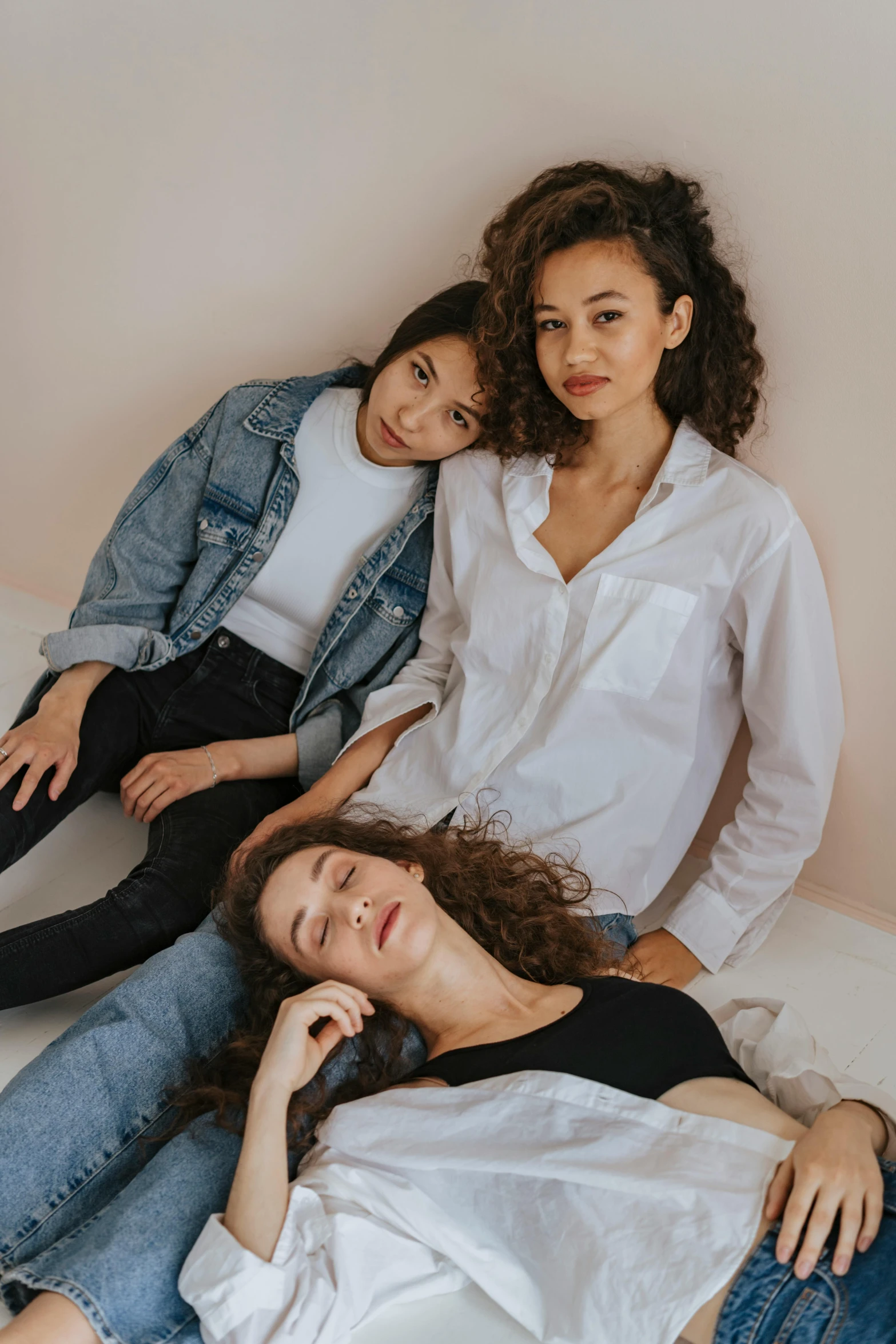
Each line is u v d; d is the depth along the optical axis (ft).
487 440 6.30
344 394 6.95
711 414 5.93
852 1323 3.66
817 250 5.81
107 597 7.07
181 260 7.87
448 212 6.84
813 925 6.77
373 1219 4.37
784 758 6.08
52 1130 4.60
